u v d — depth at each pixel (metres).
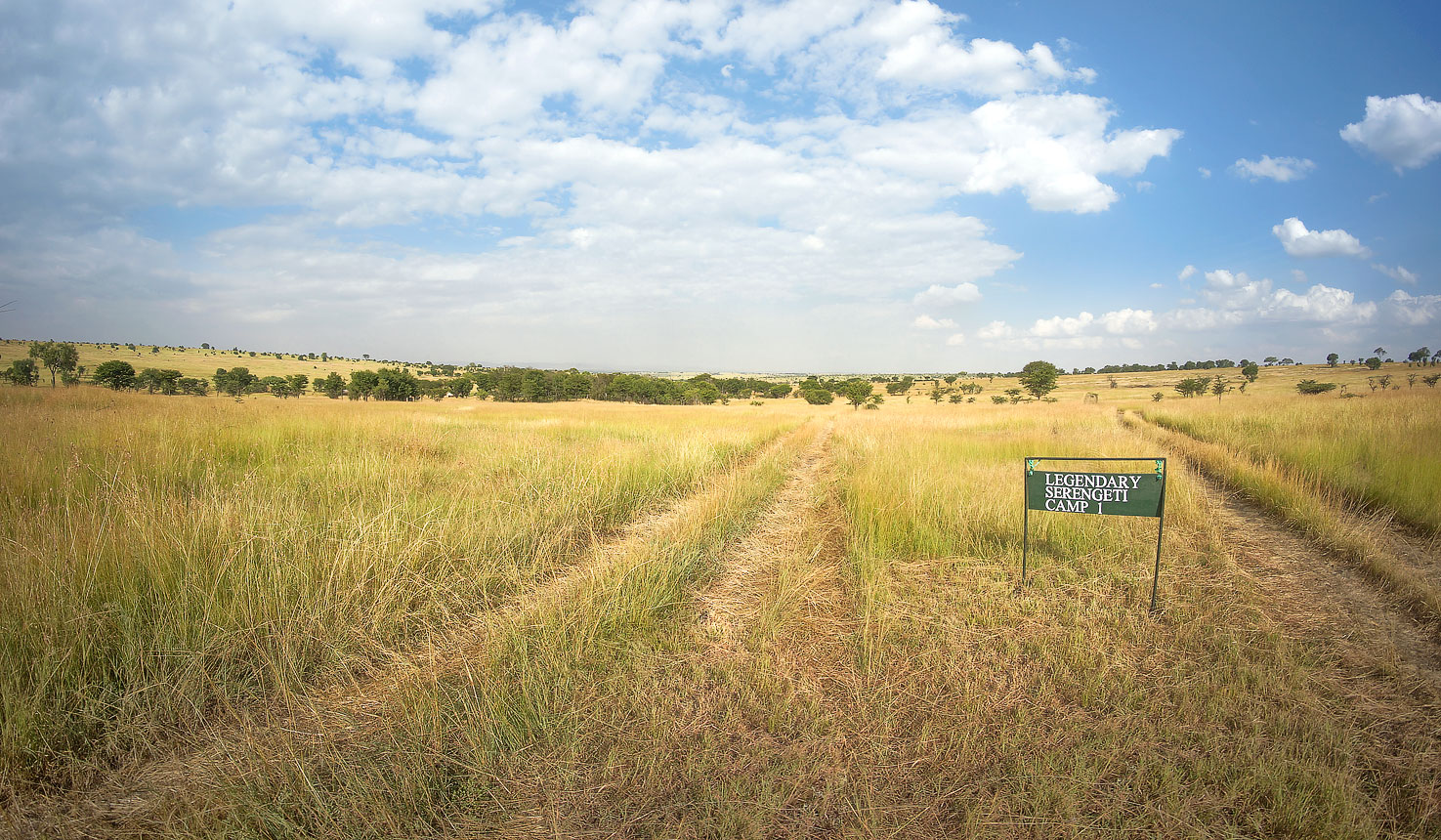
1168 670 3.90
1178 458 13.17
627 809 2.74
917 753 3.14
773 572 6.09
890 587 5.45
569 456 11.27
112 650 3.72
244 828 2.57
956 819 2.71
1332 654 4.07
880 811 2.71
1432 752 3.04
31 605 3.79
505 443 13.00
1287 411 18.28
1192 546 6.58
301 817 2.66
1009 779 2.90
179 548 4.72
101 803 2.77
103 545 4.65
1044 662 4.02
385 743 3.14
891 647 4.29
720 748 3.16
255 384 78.88
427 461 10.54
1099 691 3.65
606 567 5.63
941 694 3.68
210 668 3.77
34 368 63.28
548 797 2.80
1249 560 6.18
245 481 7.04
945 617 4.76
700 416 28.09
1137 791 2.80
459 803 2.79
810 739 3.23
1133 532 6.87
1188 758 3.02
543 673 3.71
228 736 3.27
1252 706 3.44
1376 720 3.34
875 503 7.73
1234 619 4.66
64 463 7.41
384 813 2.63
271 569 4.63
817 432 25.33
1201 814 2.68
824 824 2.68
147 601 4.15
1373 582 5.48
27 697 3.16
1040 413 31.06
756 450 16.33
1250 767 2.89
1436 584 5.19
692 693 3.71
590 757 3.10
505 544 6.08
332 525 5.63
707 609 5.10
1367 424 12.65
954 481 9.32
